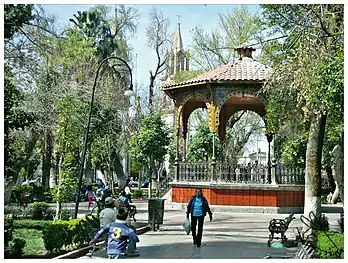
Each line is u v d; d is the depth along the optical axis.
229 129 44.09
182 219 25.69
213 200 30.31
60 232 14.41
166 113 54.69
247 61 32.12
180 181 31.78
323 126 18.17
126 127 43.44
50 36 20.62
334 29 14.33
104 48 45.31
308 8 14.66
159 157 41.00
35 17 18.66
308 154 18.44
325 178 47.31
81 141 26.75
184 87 31.97
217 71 32.12
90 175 50.78
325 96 13.03
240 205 30.06
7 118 15.69
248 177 30.61
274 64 17.42
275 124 22.70
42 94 24.67
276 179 30.30
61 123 24.11
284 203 30.20
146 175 54.88
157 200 21.34
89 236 15.91
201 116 48.31
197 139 40.47
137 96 48.22
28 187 37.53
